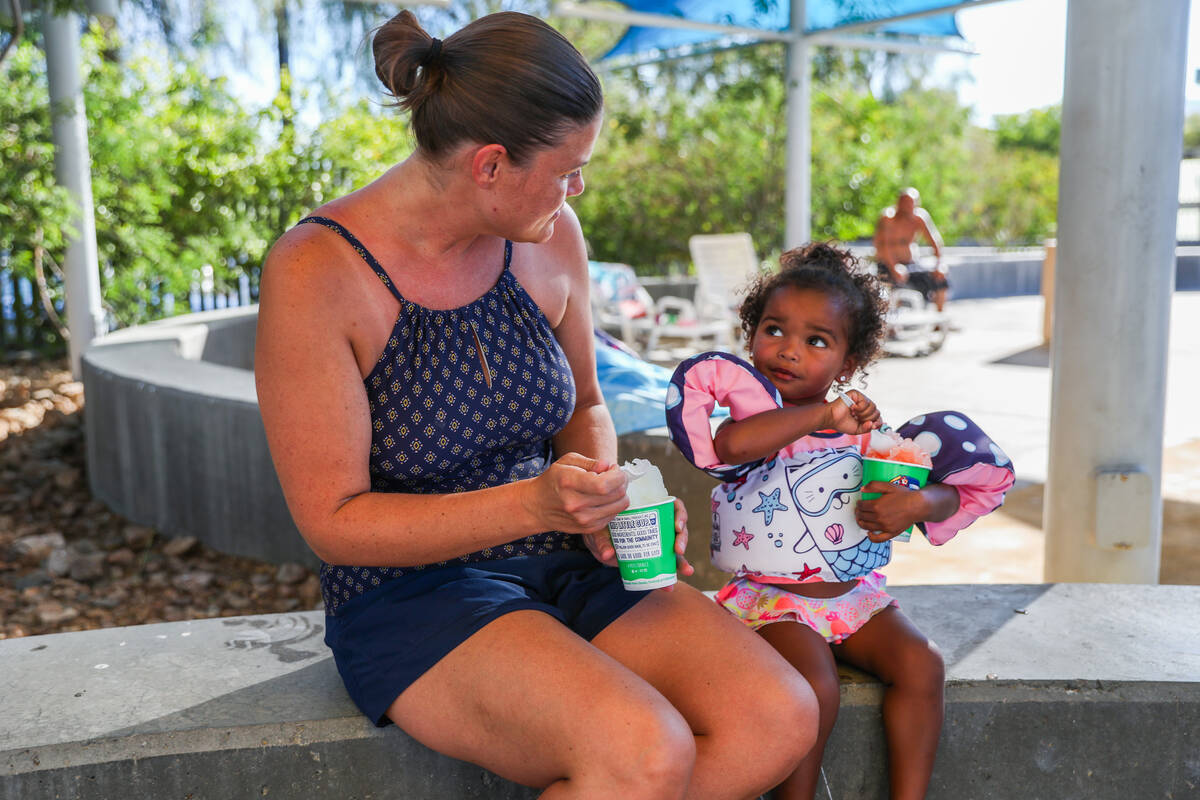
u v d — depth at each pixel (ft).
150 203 34.94
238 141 38.24
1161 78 10.48
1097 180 10.73
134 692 6.88
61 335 36.04
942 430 7.22
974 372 30.19
